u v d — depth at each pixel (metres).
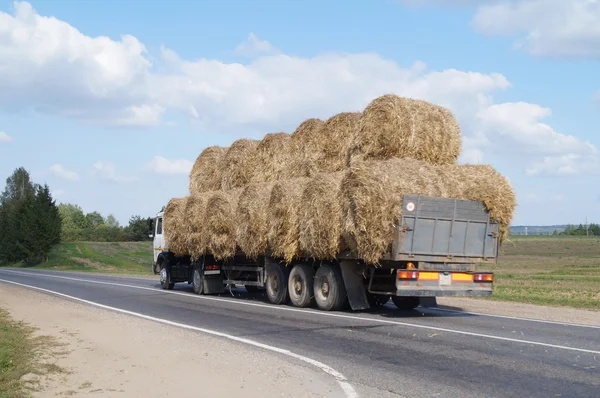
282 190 14.50
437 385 6.90
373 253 12.21
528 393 6.52
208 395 6.52
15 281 28.34
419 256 12.39
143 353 8.86
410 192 12.23
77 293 20.33
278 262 16.12
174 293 20.16
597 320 12.35
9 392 6.45
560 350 8.81
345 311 14.24
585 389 6.64
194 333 10.84
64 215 129.00
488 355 8.52
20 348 9.09
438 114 13.80
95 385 6.95
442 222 12.57
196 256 18.70
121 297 18.66
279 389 6.76
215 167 19.00
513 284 23.95
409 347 9.20
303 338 10.18
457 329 10.92
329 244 13.16
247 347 9.35
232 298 18.22
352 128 14.53
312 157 15.30
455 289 12.80
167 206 19.67
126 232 109.50
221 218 17.09
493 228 13.20
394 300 14.82
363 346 9.34
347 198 12.44
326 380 7.16
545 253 72.25
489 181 13.03
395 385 6.92
